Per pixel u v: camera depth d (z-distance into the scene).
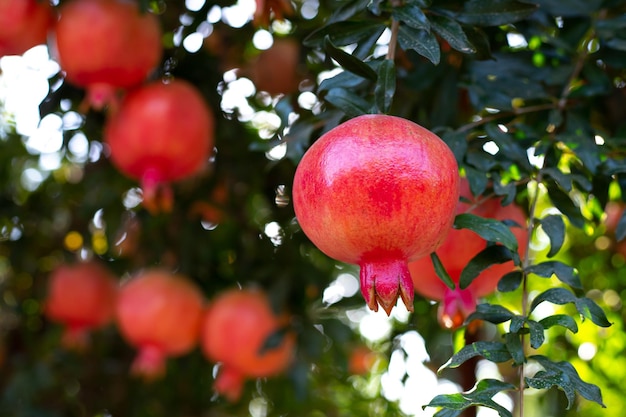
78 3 1.35
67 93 1.50
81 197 1.77
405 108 1.39
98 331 1.79
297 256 1.55
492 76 1.35
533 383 1.09
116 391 1.79
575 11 1.37
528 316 1.14
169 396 1.78
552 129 1.30
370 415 1.83
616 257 1.71
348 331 1.58
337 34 1.21
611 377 1.70
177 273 1.60
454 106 1.35
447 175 1.09
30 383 1.68
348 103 1.18
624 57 1.35
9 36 1.38
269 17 1.32
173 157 1.39
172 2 1.51
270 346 1.48
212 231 1.63
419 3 1.19
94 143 1.63
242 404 1.80
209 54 1.54
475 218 1.15
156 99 1.38
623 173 1.27
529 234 1.21
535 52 1.37
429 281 1.26
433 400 1.09
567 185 1.22
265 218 1.62
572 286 1.17
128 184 1.63
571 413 1.68
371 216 1.08
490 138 1.29
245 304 1.50
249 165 1.59
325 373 1.84
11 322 1.83
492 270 1.26
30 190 1.85
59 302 1.64
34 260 1.79
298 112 1.49
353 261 1.11
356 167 1.08
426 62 1.36
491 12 1.21
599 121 1.42
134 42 1.36
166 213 1.60
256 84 1.57
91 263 1.67
